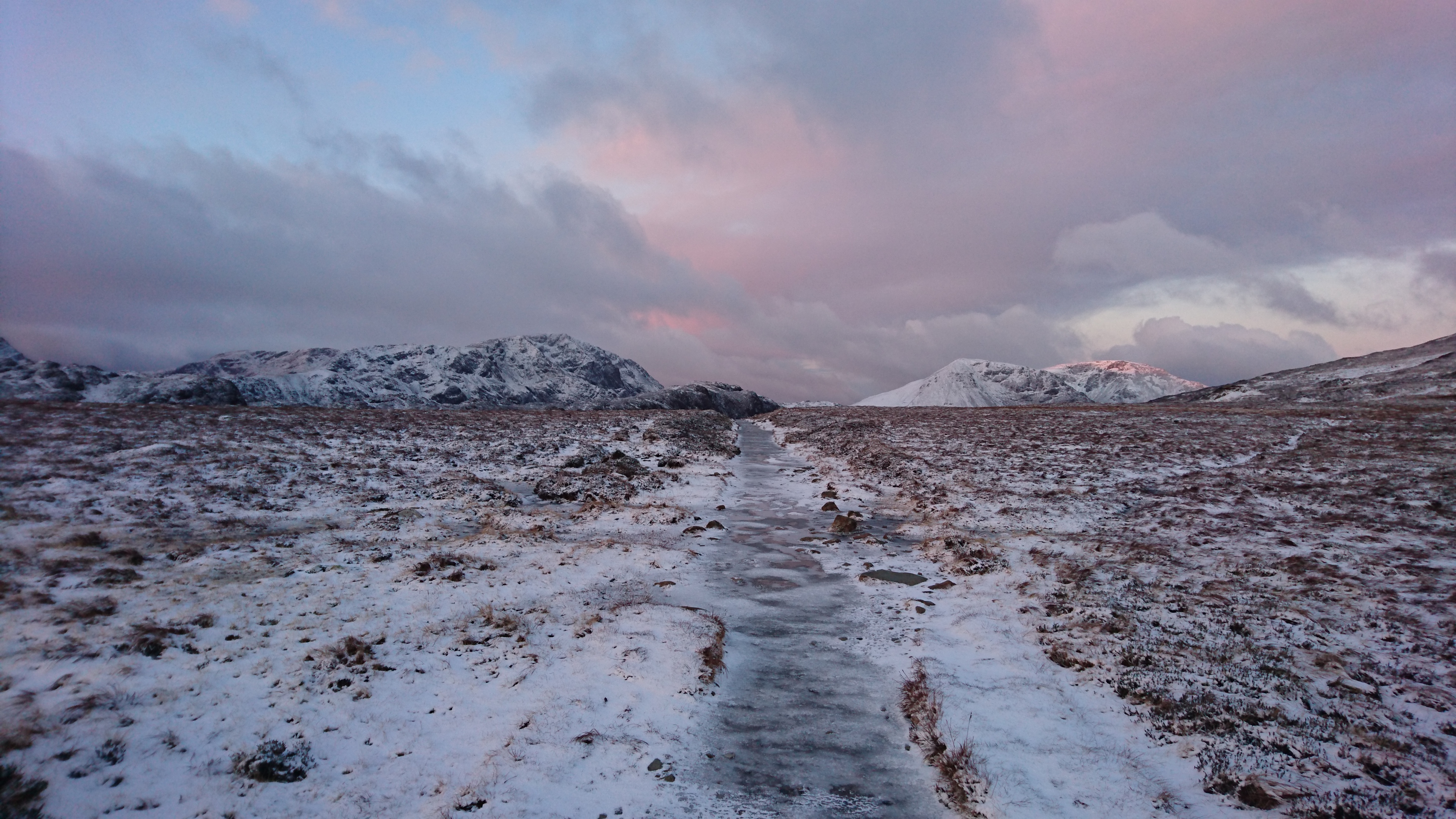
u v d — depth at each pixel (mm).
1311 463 22688
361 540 14250
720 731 7750
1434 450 23250
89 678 7387
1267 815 5914
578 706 7906
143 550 12156
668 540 16594
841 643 10414
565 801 6234
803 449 35938
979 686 8758
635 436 35375
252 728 6957
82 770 5941
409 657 8883
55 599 9461
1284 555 13391
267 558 12250
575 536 16516
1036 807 6188
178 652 8297
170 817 5621
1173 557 13602
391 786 6324
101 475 16719
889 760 7215
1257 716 7574
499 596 11484
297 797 6059
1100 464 25375
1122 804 6262
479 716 7648
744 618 11469
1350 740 7039
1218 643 9555
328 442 26047
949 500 20250
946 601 12219
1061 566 13234
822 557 15477
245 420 29562
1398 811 5789
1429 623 9844
